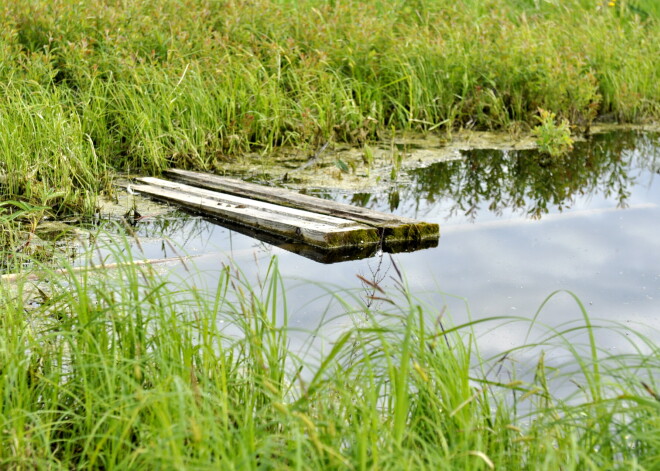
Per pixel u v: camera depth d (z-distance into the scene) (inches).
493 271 214.2
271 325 133.7
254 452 101.0
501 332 172.2
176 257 217.9
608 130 410.6
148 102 336.8
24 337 139.7
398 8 467.5
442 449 110.6
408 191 301.0
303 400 109.1
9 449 113.5
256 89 365.1
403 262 223.1
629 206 284.0
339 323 171.8
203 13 402.0
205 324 130.8
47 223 249.0
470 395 121.5
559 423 111.5
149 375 124.2
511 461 113.0
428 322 167.5
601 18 482.9
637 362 156.4
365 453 97.3
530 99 409.4
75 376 131.6
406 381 113.4
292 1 453.4
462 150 363.6
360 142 366.9
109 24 373.7
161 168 320.8
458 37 425.4
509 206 283.9
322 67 388.8
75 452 122.8
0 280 157.2
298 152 355.6
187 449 107.8
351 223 242.1
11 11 359.3
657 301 193.0
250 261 220.1
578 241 242.4
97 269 144.4
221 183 294.7
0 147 280.2
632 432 109.5
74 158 284.4
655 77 444.1
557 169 335.9
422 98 400.5
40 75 331.9
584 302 191.8
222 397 114.7
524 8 512.7
